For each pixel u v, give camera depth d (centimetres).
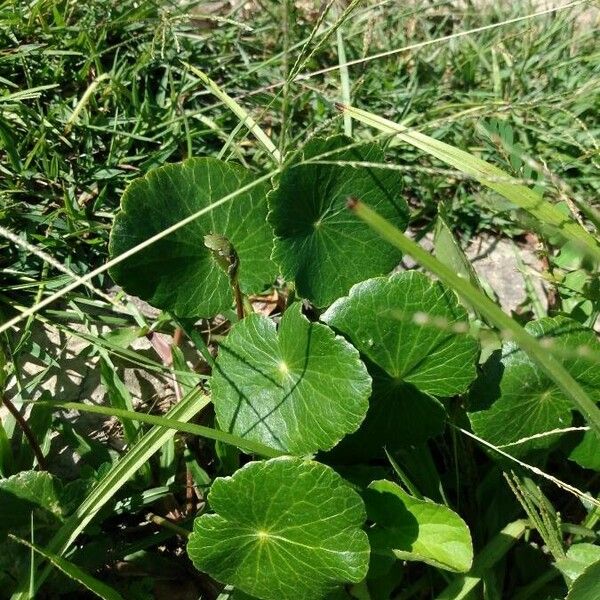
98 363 35
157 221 31
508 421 30
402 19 50
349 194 32
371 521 29
